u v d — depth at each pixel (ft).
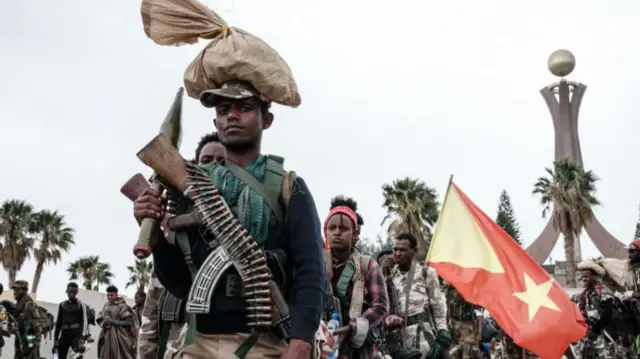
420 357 22.48
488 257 28.86
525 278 28.09
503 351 41.39
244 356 9.28
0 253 177.17
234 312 9.39
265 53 9.95
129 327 52.70
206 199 9.37
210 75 9.97
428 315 26.30
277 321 9.36
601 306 38.27
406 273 26.96
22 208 180.55
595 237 216.95
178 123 9.92
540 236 224.94
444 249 29.58
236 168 9.84
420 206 146.10
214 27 10.24
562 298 27.58
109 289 52.95
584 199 178.09
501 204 315.17
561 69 269.23
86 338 52.60
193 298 9.29
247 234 9.36
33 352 49.37
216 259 9.32
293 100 10.13
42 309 58.08
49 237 184.14
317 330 9.36
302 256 9.50
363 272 18.99
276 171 9.95
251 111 10.01
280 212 9.75
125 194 9.61
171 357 9.77
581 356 39.09
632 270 38.42
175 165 9.54
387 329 22.93
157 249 9.66
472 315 35.09
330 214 19.12
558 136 258.98
